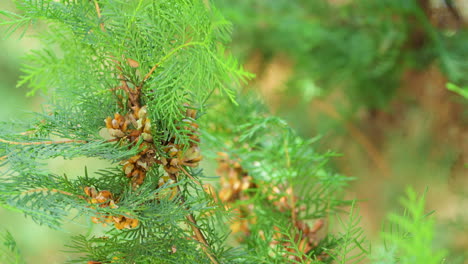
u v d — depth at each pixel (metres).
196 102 0.55
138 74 0.54
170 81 0.53
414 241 0.46
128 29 0.52
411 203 0.46
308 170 0.59
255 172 0.61
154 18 0.52
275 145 0.61
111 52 0.53
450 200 0.94
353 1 0.96
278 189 0.60
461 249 0.78
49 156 0.51
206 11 0.51
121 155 0.51
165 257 0.53
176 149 0.53
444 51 0.86
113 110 0.54
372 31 0.96
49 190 0.50
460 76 0.84
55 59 0.56
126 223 0.51
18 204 0.48
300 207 0.59
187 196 0.54
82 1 0.53
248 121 0.63
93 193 0.51
